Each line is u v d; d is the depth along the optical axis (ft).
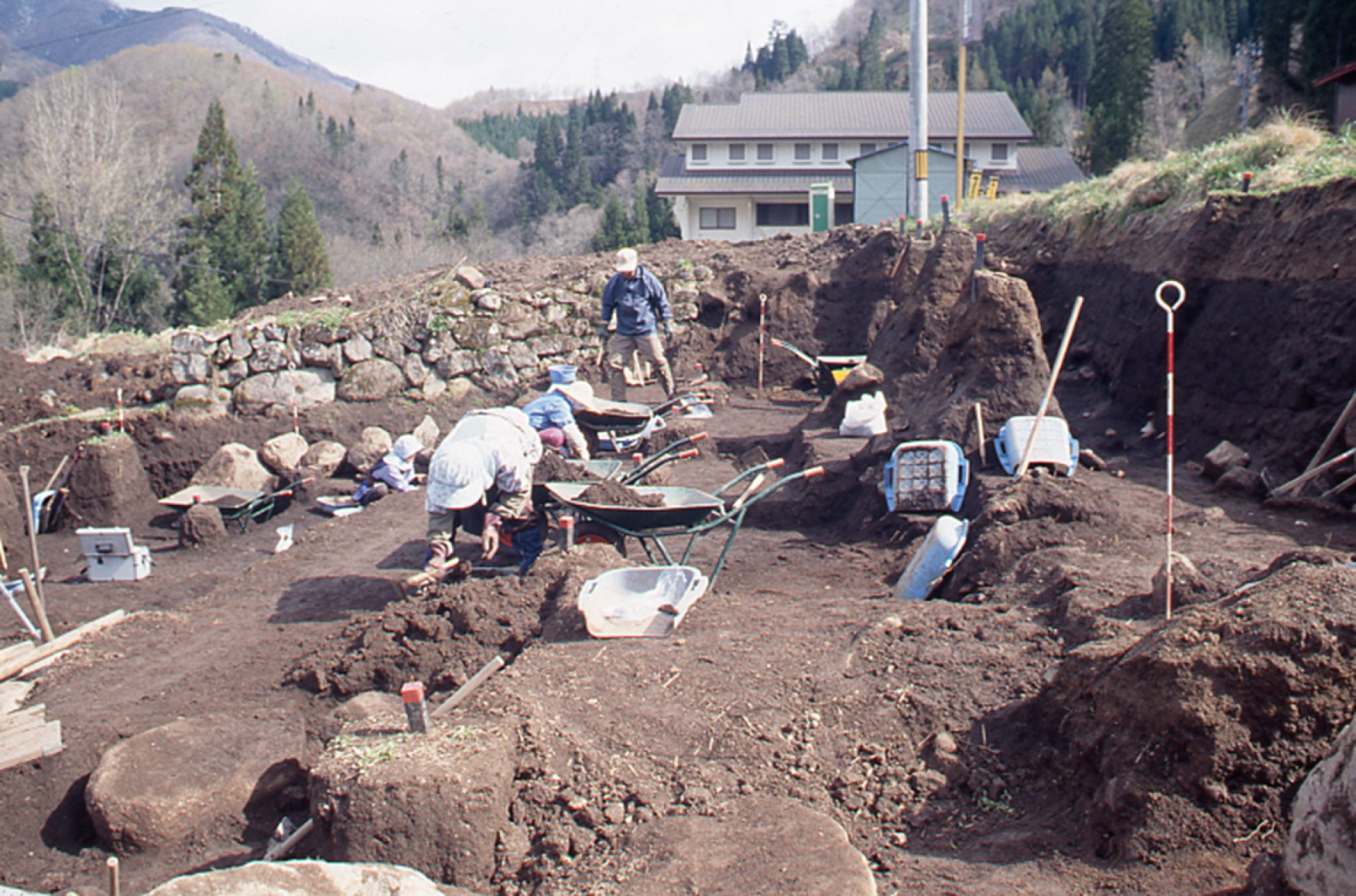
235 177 171.22
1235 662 10.35
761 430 40.40
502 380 50.31
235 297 164.86
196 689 19.39
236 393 47.98
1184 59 259.19
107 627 24.04
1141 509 23.25
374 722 13.71
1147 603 15.60
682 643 16.69
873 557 24.89
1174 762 10.54
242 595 25.84
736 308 53.31
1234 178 34.83
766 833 10.86
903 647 15.51
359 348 49.03
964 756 12.77
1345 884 8.27
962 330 29.37
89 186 146.72
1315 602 10.59
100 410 48.39
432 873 11.53
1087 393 39.55
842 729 13.48
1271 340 28.12
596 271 53.78
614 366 42.52
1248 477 24.72
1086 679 12.09
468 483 21.08
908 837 11.63
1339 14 96.94
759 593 22.41
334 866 10.25
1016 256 51.88
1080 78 323.78
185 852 14.88
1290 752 10.22
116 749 16.11
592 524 22.21
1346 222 26.50
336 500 40.70
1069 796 11.62
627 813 12.01
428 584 21.50
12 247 159.63
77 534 32.32
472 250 228.63
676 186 164.55
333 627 22.74
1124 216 41.98
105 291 150.00
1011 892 10.05
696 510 20.77
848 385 35.60
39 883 14.61
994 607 17.38
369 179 278.26
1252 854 9.93
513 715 13.89
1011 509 21.66
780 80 404.36
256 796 15.58
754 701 14.28
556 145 333.42
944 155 104.27
